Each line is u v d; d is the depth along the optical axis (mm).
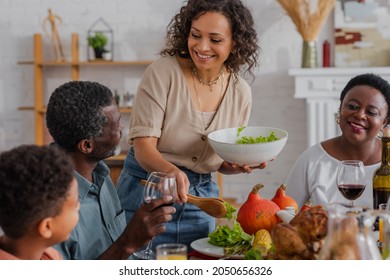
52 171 1251
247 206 1896
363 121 2289
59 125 1689
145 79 2316
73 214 1315
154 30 5180
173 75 2297
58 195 1262
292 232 1428
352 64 4840
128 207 2342
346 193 1977
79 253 1714
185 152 2344
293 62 5012
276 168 5082
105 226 1865
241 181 5133
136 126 2283
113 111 1745
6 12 5285
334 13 4852
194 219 2285
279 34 5020
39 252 1328
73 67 5145
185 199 1890
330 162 2373
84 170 1775
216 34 2188
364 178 1970
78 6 5223
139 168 2334
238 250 1742
